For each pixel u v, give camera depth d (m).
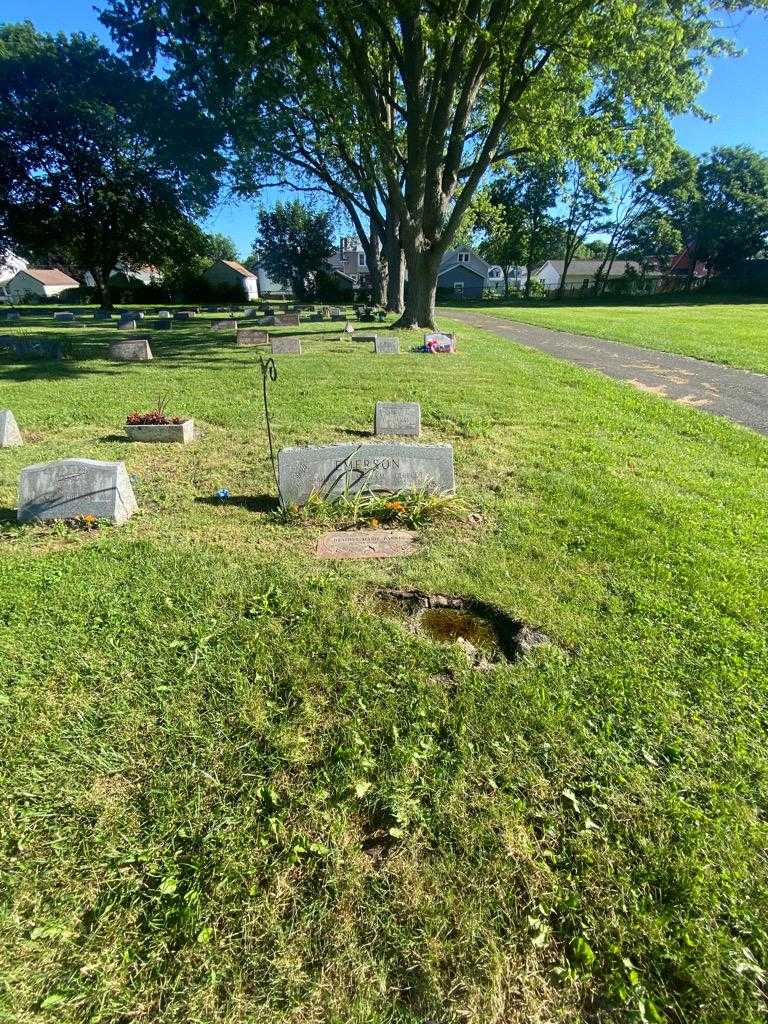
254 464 6.02
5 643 2.99
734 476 5.97
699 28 14.95
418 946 1.71
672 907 1.80
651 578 3.74
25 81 33.66
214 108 21.72
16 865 1.93
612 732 2.46
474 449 6.48
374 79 17.92
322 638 3.05
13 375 11.52
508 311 35.78
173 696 2.64
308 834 2.05
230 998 1.59
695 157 50.72
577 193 52.78
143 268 55.03
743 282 51.53
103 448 6.53
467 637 3.19
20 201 37.81
